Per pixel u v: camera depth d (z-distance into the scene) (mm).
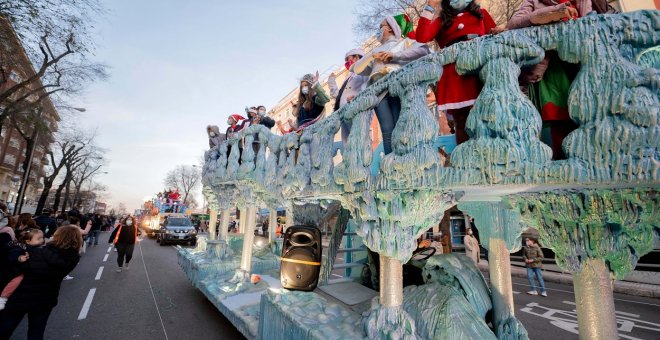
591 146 1412
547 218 1927
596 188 1631
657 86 1335
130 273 8977
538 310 6473
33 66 10570
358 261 4855
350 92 3598
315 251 3445
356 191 2443
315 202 4105
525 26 1769
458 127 2047
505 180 1589
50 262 3164
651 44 1419
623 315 6219
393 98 2488
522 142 1569
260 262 6582
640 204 1534
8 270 3148
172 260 11914
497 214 2826
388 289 2400
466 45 1836
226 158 6102
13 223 6457
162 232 17891
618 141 1351
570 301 7238
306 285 3330
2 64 9555
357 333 2436
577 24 1529
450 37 2250
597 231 1771
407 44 3424
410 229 2262
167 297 6426
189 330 4633
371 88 2453
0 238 3941
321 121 3092
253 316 3877
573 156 1461
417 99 2049
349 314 2877
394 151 2131
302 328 2541
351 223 5230
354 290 3945
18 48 9258
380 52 2793
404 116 2070
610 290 1799
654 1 7410
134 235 9555
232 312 4055
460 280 2746
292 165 3568
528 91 1894
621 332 5215
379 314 2367
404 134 2023
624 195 1562
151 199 32219
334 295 3723
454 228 15352
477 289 2746
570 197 1746
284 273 3389
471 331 2229
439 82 2094
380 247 2346
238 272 5410
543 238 1976
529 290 8562
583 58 1496
